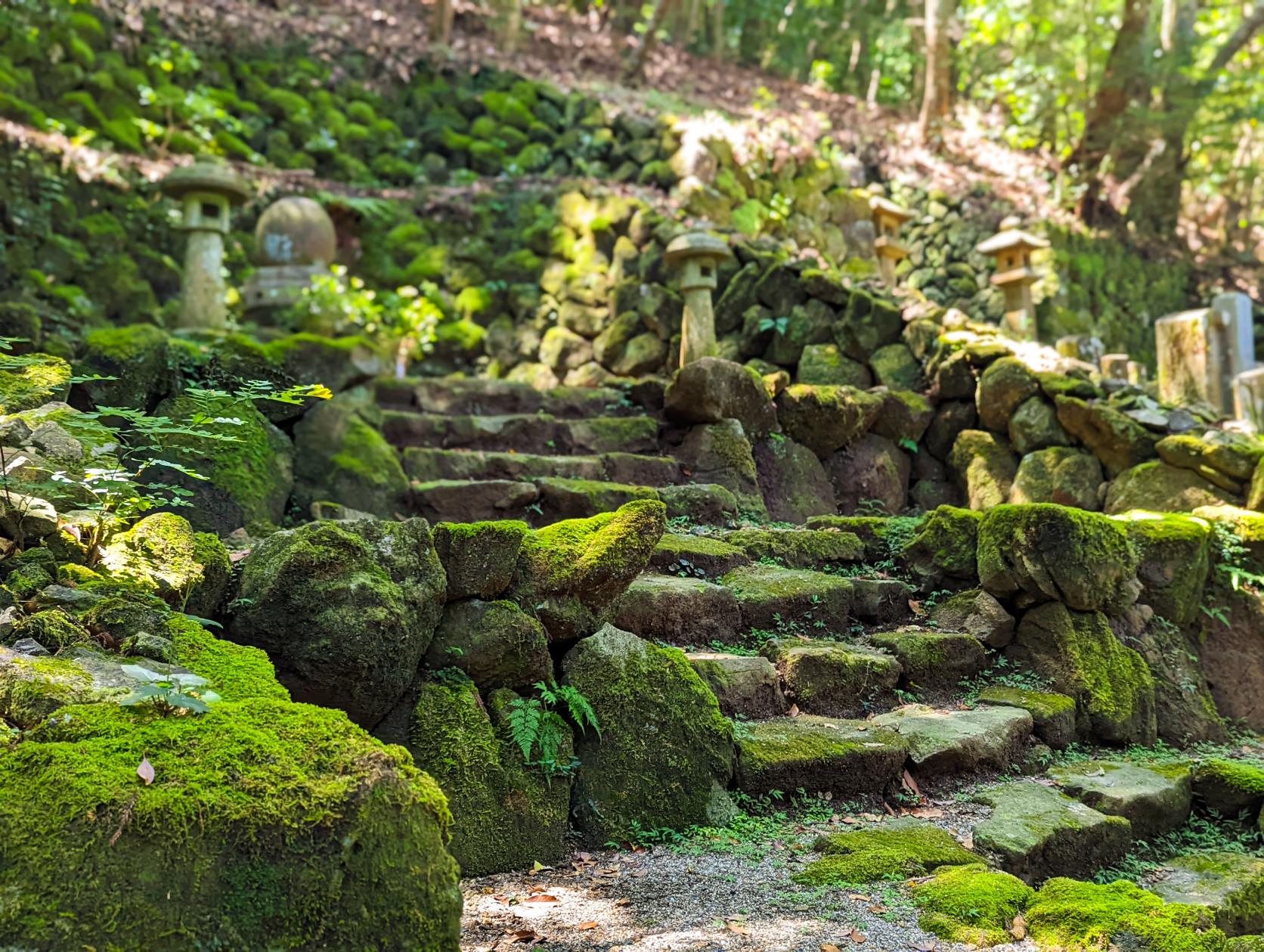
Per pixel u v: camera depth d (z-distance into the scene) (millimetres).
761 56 16859
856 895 2877
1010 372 6344
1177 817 3895
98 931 1830
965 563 5098
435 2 12477
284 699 2545
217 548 3047
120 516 3174
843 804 3613
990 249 8188
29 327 4871
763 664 4070
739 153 10203
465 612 3266
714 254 6934
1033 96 14422
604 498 5316
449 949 2150
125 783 1962
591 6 15672
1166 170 14055
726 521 5668
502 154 10688
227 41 10539
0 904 1808
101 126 9102
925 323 6875
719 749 3520
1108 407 6082
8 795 1938
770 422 6355
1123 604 4934
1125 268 13094
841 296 7148
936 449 6703
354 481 5109
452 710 3119
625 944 2535
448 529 3244
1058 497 6070
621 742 3395
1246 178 16188
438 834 2205
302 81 10820
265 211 9211
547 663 3334
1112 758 4441
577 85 11680
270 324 8258
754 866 3105
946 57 13328
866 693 4289
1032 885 3203
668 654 3607
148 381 4629
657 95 12273
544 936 2576
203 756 2080
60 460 3105
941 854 3156
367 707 2959
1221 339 7055
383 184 10562
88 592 2658
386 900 2078
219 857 1950
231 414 4656
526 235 9461
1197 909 2916
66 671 2307
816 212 10977
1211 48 16188
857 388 6688
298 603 2914
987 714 4262
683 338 7035
